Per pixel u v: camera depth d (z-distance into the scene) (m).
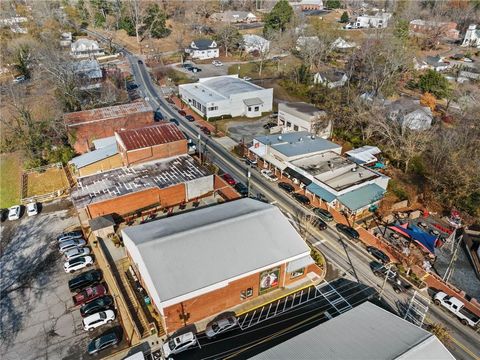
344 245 42.16
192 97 79.88
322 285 36.62
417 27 140.62
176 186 47.59
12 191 52.44
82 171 53.28
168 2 157.88
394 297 35.47
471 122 59.75
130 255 37.28
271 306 34.12
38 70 81.62
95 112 65.75
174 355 29.23
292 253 34.88
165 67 110.81
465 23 152.12
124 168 50.94
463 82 96.38
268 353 25.62
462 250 42.88
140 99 85.44
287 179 54.81
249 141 66.81
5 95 71.56
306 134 62.59
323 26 126.69
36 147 60.16
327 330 27.42
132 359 27.94
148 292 33.50
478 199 46.41
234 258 33.22
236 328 31.73
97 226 41.84
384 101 71.19
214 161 59.69
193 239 34.00
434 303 35.09
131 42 133.88
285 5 127.88
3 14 121.06
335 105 73.62
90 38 133.25
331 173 51.00
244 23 162.50
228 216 37.75
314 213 47.50
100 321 31.64
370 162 58.34
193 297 30.38
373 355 24.64
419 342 25.58
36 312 33.50
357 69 91.75
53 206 48.91
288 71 102.31
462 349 30.56
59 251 40.84
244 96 77.12
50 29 118.75
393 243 42.66
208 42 123.50
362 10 181.75
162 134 53.88
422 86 92.19
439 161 53.44
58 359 29.28
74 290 35.50
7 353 29.80
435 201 50.19
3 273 38.03
